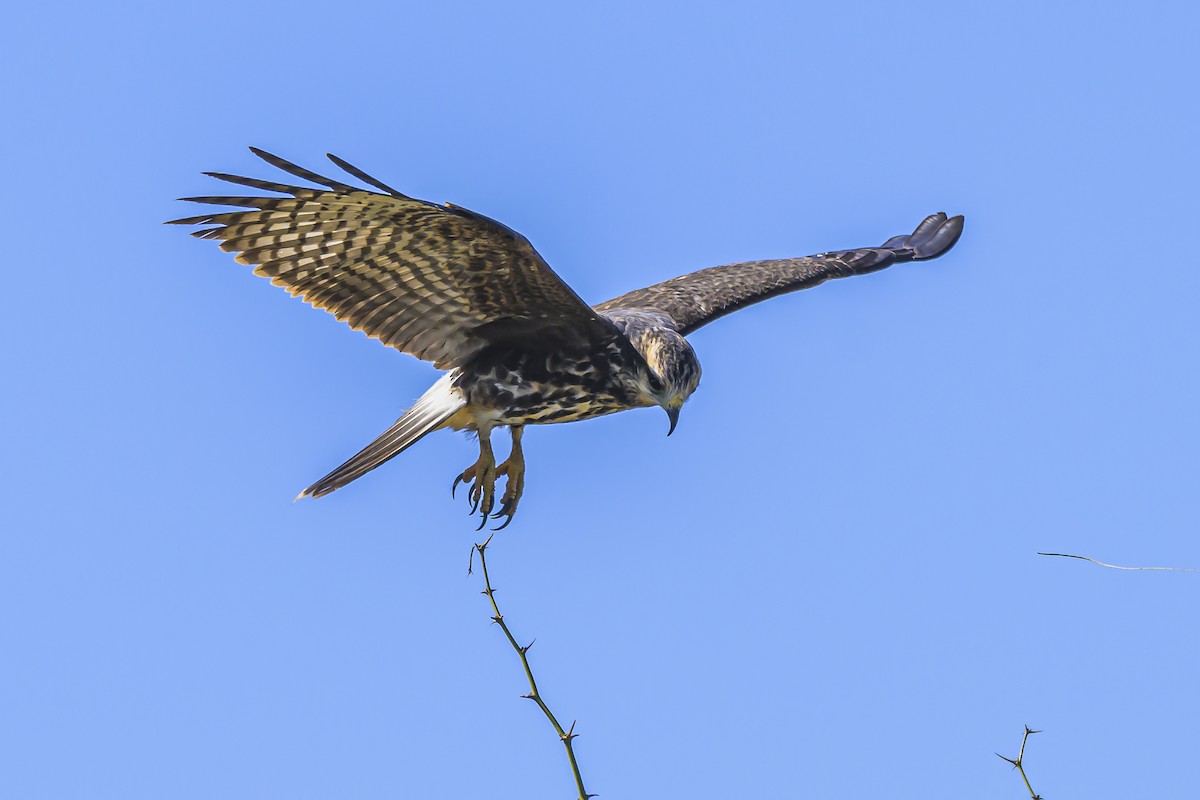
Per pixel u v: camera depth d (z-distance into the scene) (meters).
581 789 9.40
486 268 12.10
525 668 9.78
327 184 11.12
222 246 11.83
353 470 13.02
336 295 12.33
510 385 13.02
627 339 13.09
